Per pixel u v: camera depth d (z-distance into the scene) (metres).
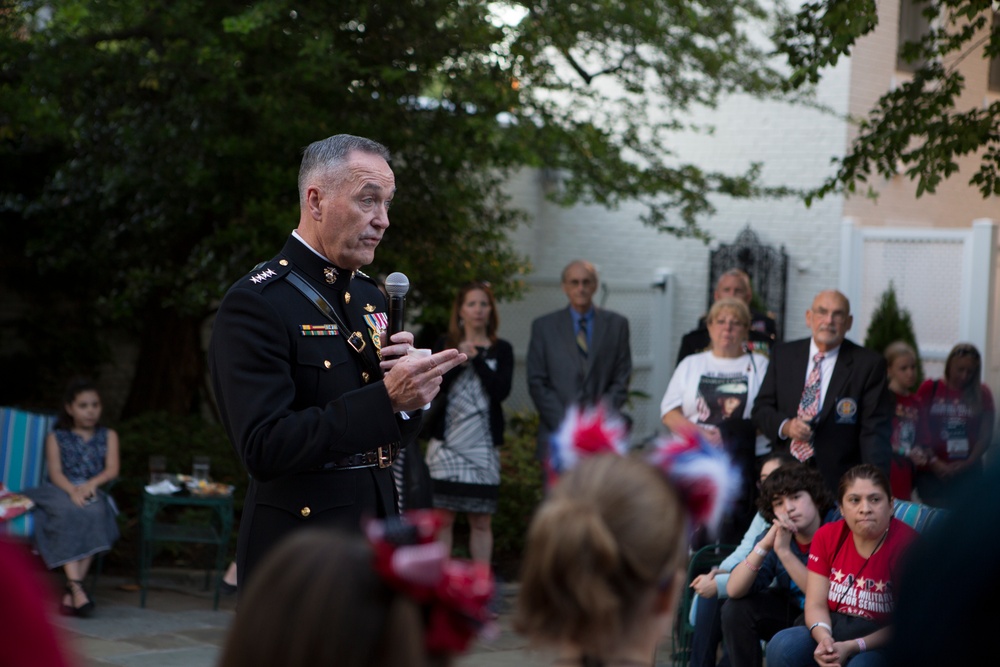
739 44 9.95
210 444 8.52
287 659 1.52
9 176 9.67
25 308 10.45
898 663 1.52
